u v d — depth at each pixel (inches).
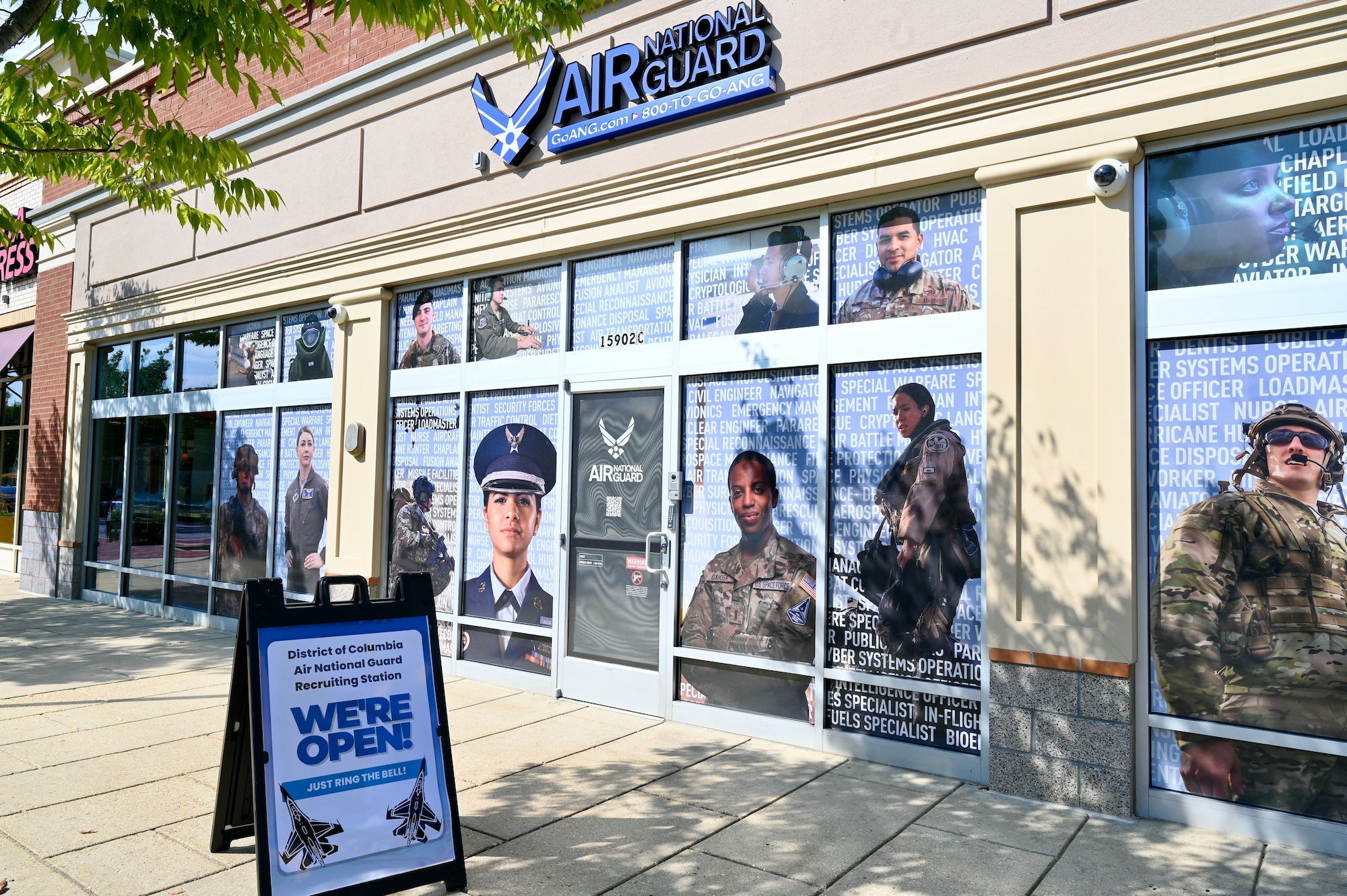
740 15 238.8
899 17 214.5
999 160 199.8
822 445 227.1
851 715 219.9
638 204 259.3
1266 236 176.4
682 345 252.8
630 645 261.6
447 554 310.8
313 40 358.9
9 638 366.0
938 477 210.2
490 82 300.5
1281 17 169.2
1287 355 173.3
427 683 157.6
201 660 326.3
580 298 280.7
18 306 552.4
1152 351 186.4
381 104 333.4
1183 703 179.0
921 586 211.0
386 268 328.5
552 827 173.5
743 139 240.2
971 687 202.7
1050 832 173.0
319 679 146.7
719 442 246.4
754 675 236.2
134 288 447.5
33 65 222.4
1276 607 171.6
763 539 236.4
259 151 380.5
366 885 139.9
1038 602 191.6
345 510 337.1
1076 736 185.8
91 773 203.8
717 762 213.2
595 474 273.0
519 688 285.3
